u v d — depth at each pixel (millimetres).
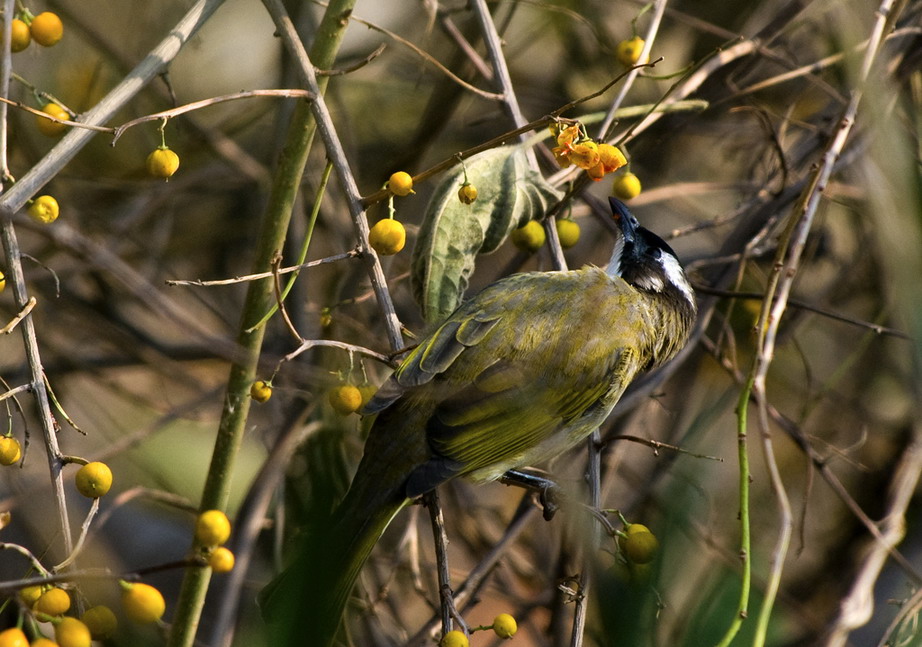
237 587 8617
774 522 12047
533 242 8398
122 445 10141
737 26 12508
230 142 11922
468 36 11391
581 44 12891
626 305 8680
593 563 6578
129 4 12258
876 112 5539
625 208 9578
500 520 11453
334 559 6516
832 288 11609
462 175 8016
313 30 10430
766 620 6219
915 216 5160
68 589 5309
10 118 10055
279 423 10469
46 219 6469
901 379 11273
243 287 12805
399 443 7695
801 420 10438
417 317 11867
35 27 6758
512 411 7855
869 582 9242
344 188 7117
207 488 7566
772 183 11414
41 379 6137
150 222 12820
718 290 9992
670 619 7840
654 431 12211
